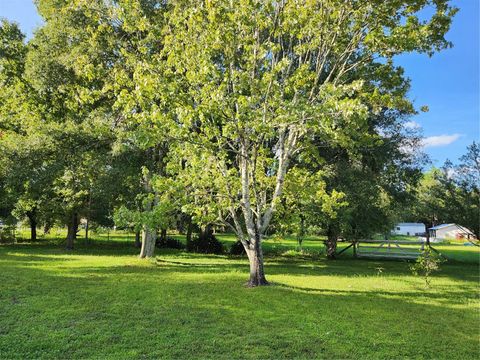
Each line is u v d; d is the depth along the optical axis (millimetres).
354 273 16406
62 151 17375
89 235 39688
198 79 10516
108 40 15875
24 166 17500
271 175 13406
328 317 8438
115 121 16828
